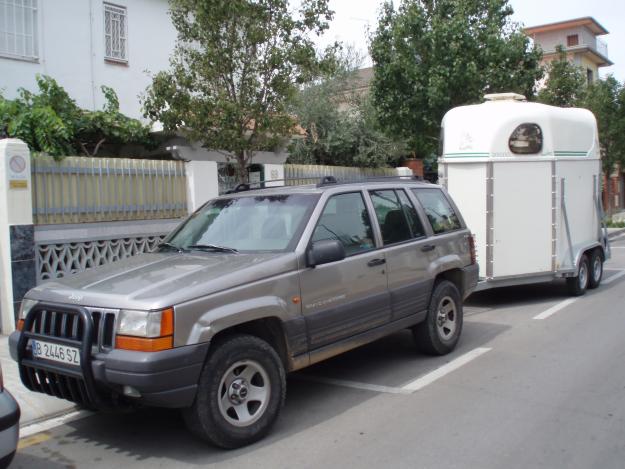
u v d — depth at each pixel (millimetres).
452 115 9703
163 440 4680
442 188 7344
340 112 17828
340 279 5266
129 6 13648
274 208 5520
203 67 9477
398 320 6000
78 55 12719
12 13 11648
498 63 14531
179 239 5805
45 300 4555
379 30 15281
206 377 4180
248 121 9820
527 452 4242
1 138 9328
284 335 4750
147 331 3947
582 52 39594
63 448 4629
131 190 9375
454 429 4680
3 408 3529
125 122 11281
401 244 6105
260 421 4496
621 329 7719
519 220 9422
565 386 5605
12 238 7754
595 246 10680
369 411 5137
